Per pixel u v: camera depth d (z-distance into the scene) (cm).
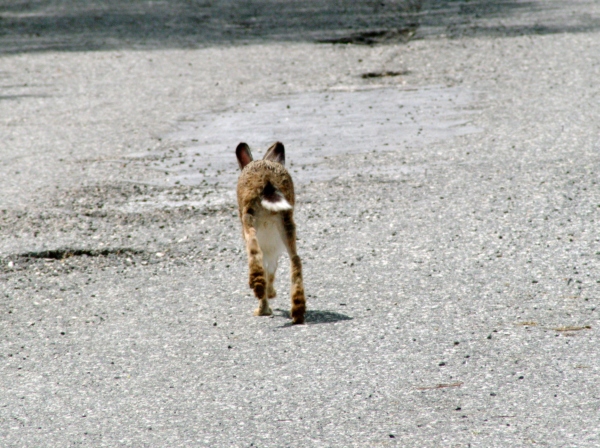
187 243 3403
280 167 2780
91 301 2834
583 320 2366
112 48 8800
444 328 2372
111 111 6025
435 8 10600
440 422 1811
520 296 2595
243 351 2322
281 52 8219
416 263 3000
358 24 9744
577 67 6719
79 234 3506
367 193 3941
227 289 2919
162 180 4316
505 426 1775
